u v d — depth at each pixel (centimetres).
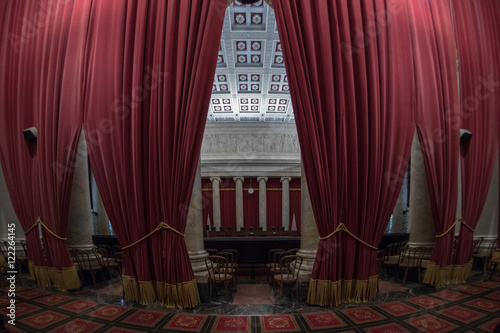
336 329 255
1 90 348
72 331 254
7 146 350
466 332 242
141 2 322
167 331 256
